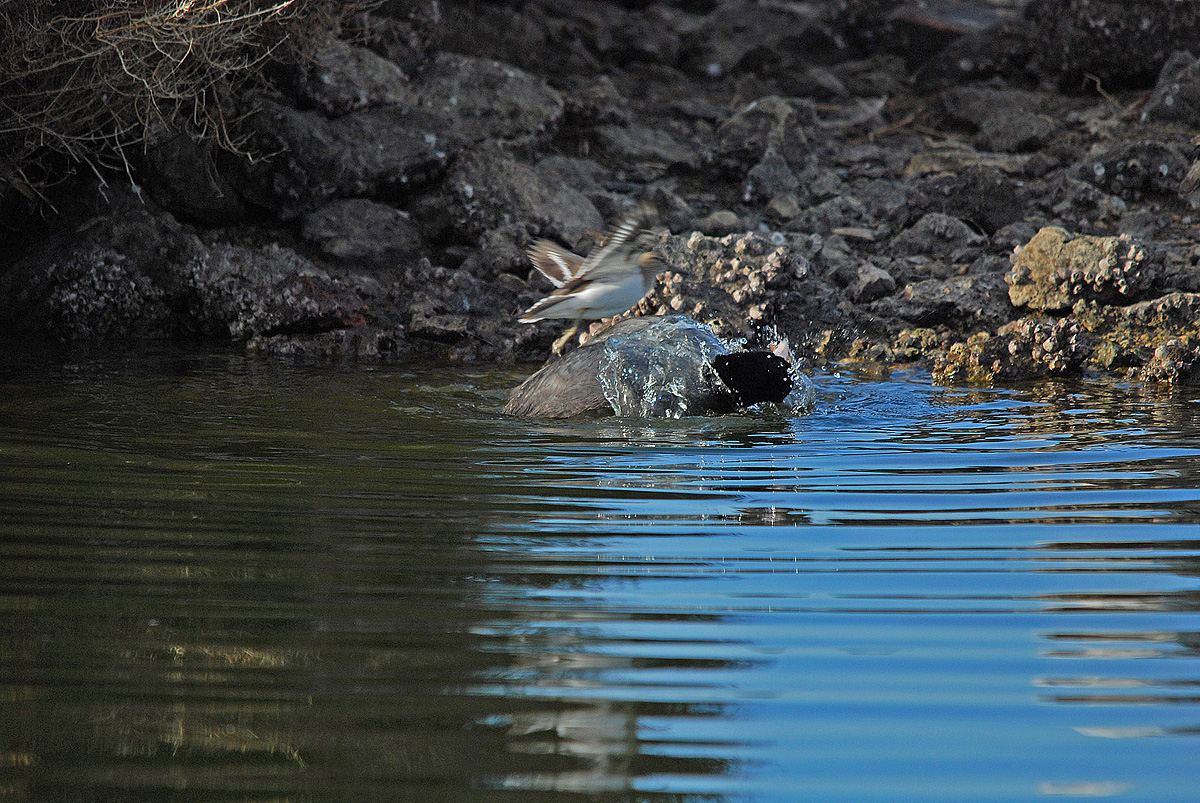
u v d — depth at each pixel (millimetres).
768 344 25109
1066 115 39281
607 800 7555
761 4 53344
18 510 13383
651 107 41312
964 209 30969
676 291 25188
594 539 12703
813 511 13805
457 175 30406
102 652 9633
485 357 25594
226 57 28922
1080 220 30781
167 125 28766
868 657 9672
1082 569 11750
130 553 11992
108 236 27547
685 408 19594
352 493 14367
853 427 18750
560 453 16750
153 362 23875
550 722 8555
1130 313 24844
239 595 10914
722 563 11969
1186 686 9156
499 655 9648
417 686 9094
